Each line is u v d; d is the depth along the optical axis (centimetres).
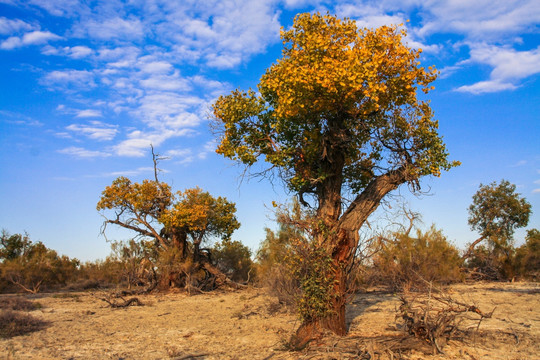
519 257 3153
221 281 3170
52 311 1878
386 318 1446
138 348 1087
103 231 3152
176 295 2772
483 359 875
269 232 1772
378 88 1009
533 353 923
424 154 1155
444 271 2205
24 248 3575
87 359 966
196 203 3225
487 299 1908
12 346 1090
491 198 4078
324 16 1103
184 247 3219
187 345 1121
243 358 954
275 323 1452
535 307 1648
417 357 891
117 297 2466
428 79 1097
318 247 1085
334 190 1153
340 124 1103
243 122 1218
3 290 2995
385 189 1148
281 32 1137
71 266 3378
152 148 3256
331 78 985
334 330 1073
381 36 1058
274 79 1087
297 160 1176
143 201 3158
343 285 1111
